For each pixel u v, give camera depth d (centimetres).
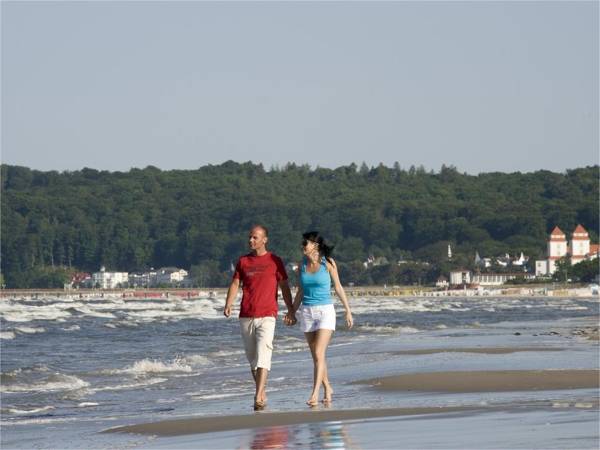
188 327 15538
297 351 8050
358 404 3544
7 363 7594
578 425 2497
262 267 3519
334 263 3631
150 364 6531
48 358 8262
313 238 3600
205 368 6500
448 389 4016
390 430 2616
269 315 3503
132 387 5231
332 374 5309
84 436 3022
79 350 9481
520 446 2206
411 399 3678
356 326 13688
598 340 8700
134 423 3347
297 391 4366
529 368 4975
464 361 5847
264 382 3509
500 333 11094
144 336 12462
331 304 3609
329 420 2941
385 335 11156
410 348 7806
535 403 3155
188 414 3597
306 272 3606
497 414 2845
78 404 4453
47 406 4412
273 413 3183
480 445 2252
